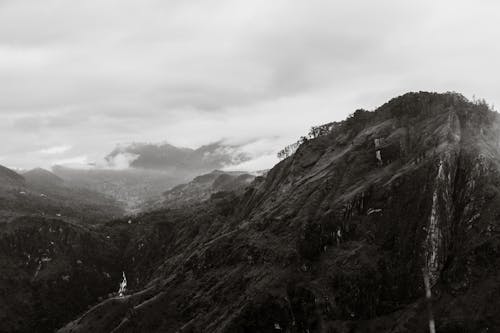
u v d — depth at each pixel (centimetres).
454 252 17288
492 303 15250
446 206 18112
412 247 17850
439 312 16012
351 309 17825
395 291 17400
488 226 16925
